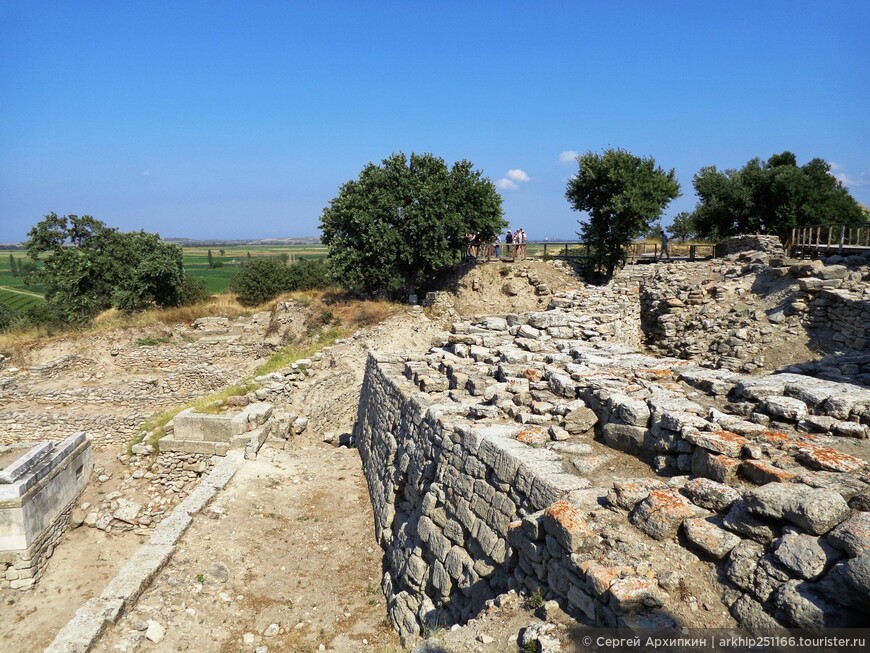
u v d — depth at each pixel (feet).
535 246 140.36
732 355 50.75
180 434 44.91
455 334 41.91
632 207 86.48
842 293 47.09
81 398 66.44
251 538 32.09
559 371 27.66
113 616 23.72
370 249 81.15
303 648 23.79
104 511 41.32
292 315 79.61
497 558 19.27
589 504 16.94
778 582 12.78
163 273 93.40
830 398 19.33
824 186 110.11
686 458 18.24
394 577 26.86
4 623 32.32
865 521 12.59
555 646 13.80
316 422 54.24
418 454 28.04
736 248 79.46
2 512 34.27
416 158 84.79
